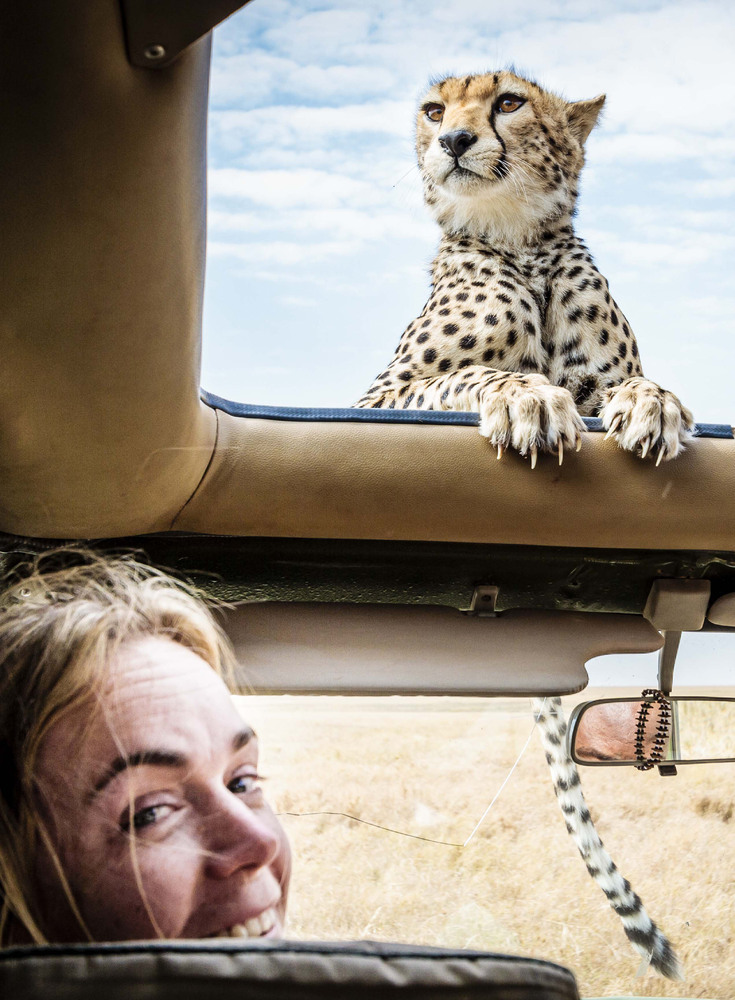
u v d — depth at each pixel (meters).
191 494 1.44
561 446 1.56
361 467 1.48
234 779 0.89
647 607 1.64
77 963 0.54
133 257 1.02
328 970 0.57
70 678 0.84
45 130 0.89
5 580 1.41
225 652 1.15
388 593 1.59
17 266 1.00
